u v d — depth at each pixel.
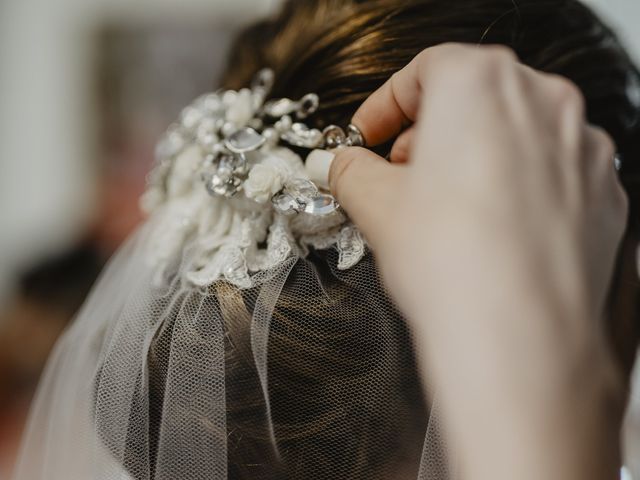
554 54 0.28
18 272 0.78
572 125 0.20
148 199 0.33
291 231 0.26
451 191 0.19
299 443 0.25
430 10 0.27
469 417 0.18
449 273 0.18
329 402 0.25
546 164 0.19
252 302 0.25
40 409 0.32
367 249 0.25
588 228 0.19
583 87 0.29
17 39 0.96
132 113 0.94
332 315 0.25
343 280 0.25
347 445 0.25
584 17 0.30
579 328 0.18
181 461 0.25
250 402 0.25
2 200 0.99
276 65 0.30
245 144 0.27
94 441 0.27
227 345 0.25
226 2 0.92
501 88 0.20
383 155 0.26
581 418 0.18
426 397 0.23
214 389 0.25
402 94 0.24
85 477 0.27
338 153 0.24
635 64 0.33
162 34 0.92
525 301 0.18
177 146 0.31
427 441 0.23
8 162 0.99
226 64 0.36
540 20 0.28
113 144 0.95
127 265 0.31
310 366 0.25
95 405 0.27
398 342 0.24
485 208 0.18
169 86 0.93
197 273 0.26
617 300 0.27
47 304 0.70
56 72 0.95
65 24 0.94
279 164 0.26
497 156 0.19
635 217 0.30
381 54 0.27
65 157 0.98
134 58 0.93
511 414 0.18
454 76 0.20
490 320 0.18
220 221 0.28
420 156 0.19
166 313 0.26
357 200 0.22
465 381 0.18
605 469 0.19
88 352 0.29
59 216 0.94
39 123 0.99
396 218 0.20
